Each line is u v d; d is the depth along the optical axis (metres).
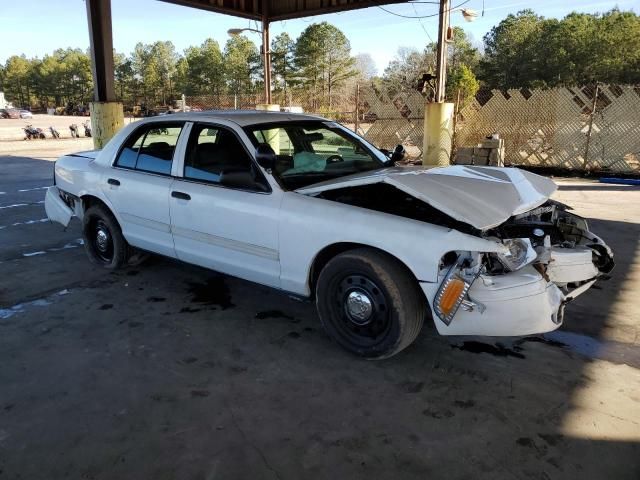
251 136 3.96
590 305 4.33
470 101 13.66
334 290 3.47
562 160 12.62
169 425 2.74
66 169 5.44
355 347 3.43
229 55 83.12
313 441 2.61
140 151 4.74
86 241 5.38
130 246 5.11
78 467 2.42
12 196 9.63
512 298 2.95
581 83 51.09
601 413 2.82
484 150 11.70
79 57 116.12
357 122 15.66
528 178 4.14
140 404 2.93
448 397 2.99
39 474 2.38
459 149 11.98
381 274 3.17
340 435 2.65
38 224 7.37
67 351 3.56
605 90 11.84
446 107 11.12
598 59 50.94
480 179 3.83
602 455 2.48
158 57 99.12
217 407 2.90
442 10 10.83
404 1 11.22
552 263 3.45
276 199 3.67
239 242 3.90
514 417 2.79
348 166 4.31
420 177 3.59
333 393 3.04
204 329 3.91
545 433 2.65
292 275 3.66
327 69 70.12
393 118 15.04
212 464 2.44
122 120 9.89
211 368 3.33
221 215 3.95
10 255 5.83
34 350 3.57
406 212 3.53
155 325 3.98
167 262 5.51
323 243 3.41
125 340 3.73
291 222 3.56
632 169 11.83
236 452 2.53
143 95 99.25
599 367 3.32
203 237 4.15
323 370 3.31
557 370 3.29
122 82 101.19
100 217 5.09
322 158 4.29
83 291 4.69
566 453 2.50
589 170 12.20
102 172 4.95
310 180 3.94
